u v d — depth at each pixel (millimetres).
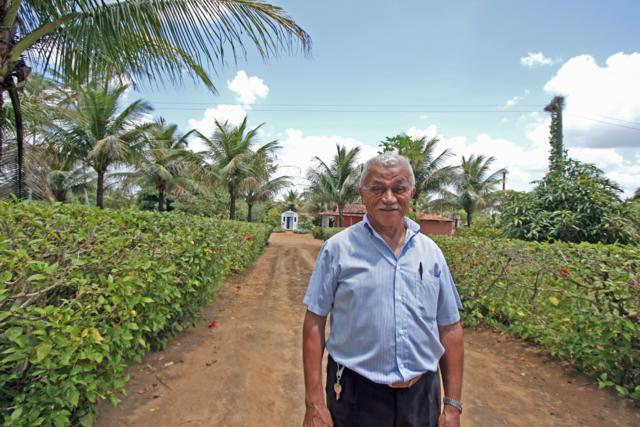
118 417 2584
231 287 7605
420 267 1607
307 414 1611
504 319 4918
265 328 4918
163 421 2596
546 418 2811
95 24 4246
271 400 3004
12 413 1748
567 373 3559
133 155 15570
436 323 1659
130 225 3623
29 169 7270
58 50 4566
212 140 19844
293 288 8070
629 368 3125
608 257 3373
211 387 3141
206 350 3961
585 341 3352
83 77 4910
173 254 3686
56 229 2607
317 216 47438
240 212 32062
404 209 1636
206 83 5344
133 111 14883
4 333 1698
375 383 1533
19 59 4152
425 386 1594
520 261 4488
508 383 3395
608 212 6012
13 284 1859
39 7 4148
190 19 4461
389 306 1534
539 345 4223
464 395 3164
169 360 3611
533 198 7027
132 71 4754
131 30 4363
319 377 1621
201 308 5148
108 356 2238
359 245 1607
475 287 5219
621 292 3129
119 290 2457
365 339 1538
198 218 5496
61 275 2076
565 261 3760
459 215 36469
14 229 2322
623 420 2787
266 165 21344
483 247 5234
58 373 1966
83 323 2088
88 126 13859
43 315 1827
